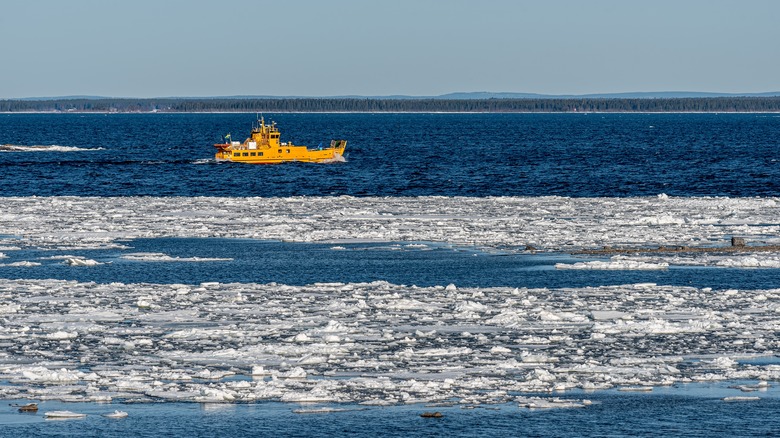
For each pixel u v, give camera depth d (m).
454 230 87.50
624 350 44.62
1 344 45.59
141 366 42.16
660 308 53.22
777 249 74.75
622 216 97.88
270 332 47.91
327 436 34.41
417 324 49.81
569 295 57.06
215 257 73.44
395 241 81.56
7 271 67.00
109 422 35.66
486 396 38.53
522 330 48.44
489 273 66.06
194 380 40.34
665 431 34.97
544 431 34.97
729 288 60.34
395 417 36.22
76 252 75.88
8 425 35.31
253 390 38.94
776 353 44.03
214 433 34.66
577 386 39.66
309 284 61.22
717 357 43.56
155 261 71.19
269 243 80.69
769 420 35.91
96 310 52.75
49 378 40.25
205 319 50.81
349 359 43.19
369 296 56.59
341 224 92.06
